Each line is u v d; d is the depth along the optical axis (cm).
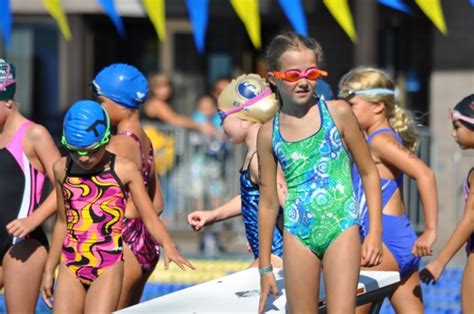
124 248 1291
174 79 3134
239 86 1327
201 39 1852
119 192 1221
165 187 2759
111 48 3122
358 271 1059
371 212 1082
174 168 2761
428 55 2992
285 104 1063
